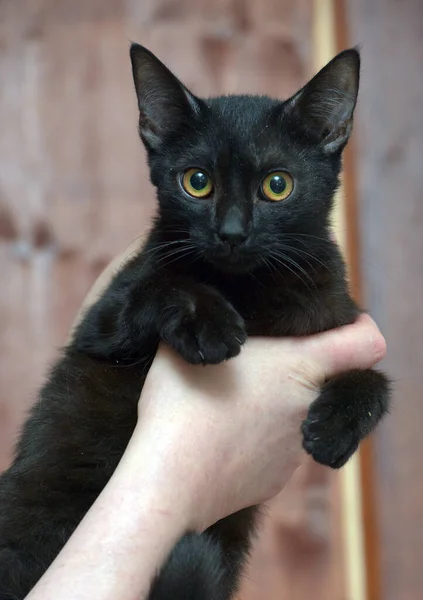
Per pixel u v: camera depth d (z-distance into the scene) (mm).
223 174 454
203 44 685
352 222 666
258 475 436
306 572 657
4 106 677
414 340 660
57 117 678
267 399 433
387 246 665
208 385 428
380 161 669
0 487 463
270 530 656
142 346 459
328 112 470
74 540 385
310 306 459
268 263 460
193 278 459
